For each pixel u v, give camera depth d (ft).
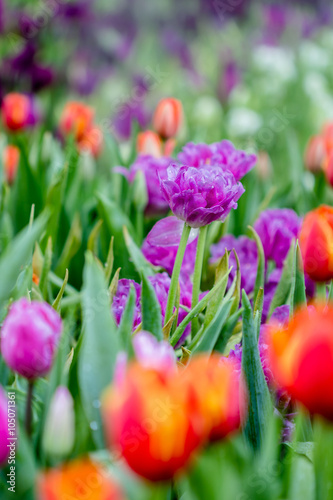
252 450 4.18
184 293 5.04
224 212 4.71
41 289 5.16
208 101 13.87
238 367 4.44
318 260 4.59
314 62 17.19
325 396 3.58
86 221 6.08
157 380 3.55
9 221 6.08
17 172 6.38
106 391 3.89
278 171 11.07
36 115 9.54
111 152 6.88
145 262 5.22
